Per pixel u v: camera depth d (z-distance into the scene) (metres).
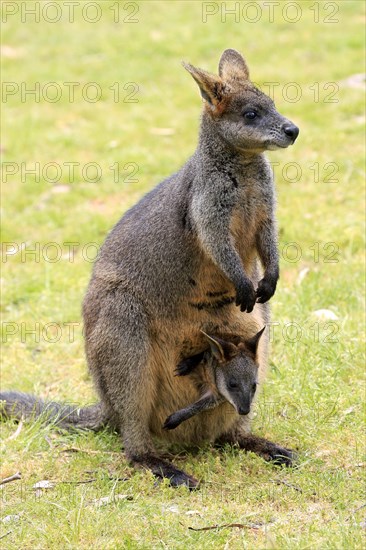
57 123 21.05
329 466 9.41
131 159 18.69
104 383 10.04
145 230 10.18
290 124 9.66
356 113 19.48
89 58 24.27
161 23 25.91
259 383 10.01
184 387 9.98
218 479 9.29
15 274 15.15
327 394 10.74
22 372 12.21
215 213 9.73
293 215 15.55
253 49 23.27
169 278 9.94
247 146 9.70
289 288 13.45
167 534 8.12
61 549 8.03
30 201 17.66
